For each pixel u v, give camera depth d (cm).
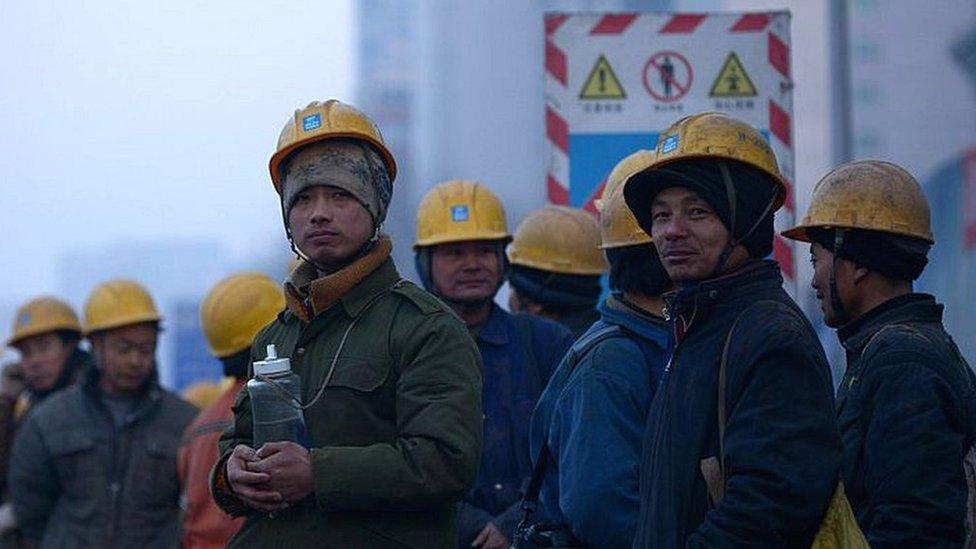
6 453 1451
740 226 584
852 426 655
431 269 941
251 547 625
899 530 620
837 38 2309
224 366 1030
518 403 889
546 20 1121
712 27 1120
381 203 650
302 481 599
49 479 1223
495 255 938
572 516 681
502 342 905
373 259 640
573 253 984
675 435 577
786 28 1119
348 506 602
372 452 604
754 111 1116
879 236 687
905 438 629
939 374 641
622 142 1119
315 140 642
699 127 591
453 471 606
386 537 615
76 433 1212
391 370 623
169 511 1218
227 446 661
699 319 586
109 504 1205
